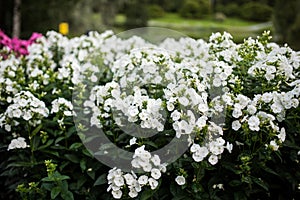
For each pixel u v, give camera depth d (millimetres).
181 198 2793
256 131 2854
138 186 2748
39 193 3158
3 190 3826
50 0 11156
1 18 11133
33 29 11219
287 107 2871
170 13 21266
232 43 3443
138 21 15578
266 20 18781
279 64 2982
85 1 11570
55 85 3881
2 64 4090
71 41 4871
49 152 3252
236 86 3047
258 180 2791
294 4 10500
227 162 2877
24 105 3164
